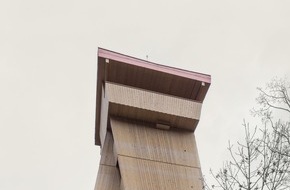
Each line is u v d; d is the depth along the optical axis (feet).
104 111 100.01
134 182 82.69
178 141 95.40
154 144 92.32
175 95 105.40
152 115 96.12
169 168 88.07
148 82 102.73
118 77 100.89
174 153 91.86
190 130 99.60
